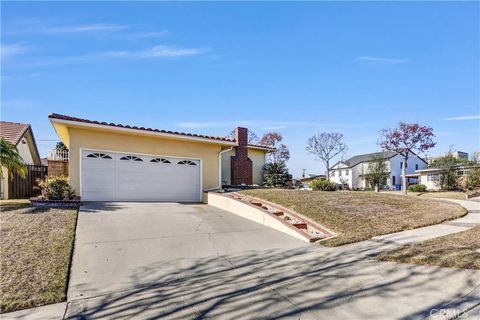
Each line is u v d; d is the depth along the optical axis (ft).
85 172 37.42
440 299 12.52
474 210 41.16
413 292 13.26
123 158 40.14
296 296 13.12
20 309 12.06
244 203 32.50
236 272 16.35
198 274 16.01
